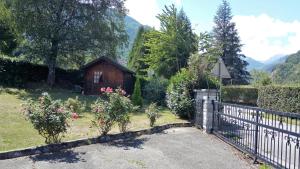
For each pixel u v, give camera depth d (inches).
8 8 1022.4
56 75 1165.7
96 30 1061.8
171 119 584.7
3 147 334.0
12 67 978.1
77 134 415.5
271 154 327.0
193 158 340.8
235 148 388.2
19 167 289.9
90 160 319.0
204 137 455.2
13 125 445.1
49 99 362.0
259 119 334.0
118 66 1023.6
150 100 855.7
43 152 341.1
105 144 391.5
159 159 331.9
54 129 351.6
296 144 275.1
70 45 1041.5
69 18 1066.7
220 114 458.3
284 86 856.3
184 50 1294.3
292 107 822.5
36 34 1010.1
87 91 1043.9
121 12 1167.6
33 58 1050.7
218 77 754.2
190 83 606.2
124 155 342.3
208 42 1300.4
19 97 751.7
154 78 975.6
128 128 473.4
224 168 309.1
